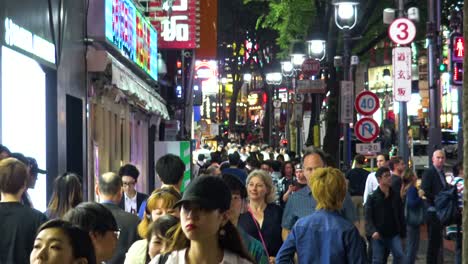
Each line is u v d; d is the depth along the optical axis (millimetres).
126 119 33344
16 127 18219
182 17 42281
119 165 31750
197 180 7930
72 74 23250
